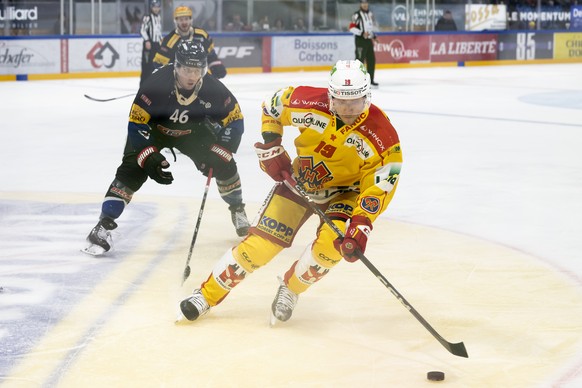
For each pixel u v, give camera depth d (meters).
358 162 6.62
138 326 6.92
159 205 11.60
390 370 6.05
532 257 9.12
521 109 24.55
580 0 49.06
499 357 6.31
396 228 10.38
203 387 5.72
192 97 8.67
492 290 7.98
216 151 8.97
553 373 6.00
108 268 8.64
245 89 30.36
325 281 8.23
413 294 7.84
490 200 12.08
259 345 6.52
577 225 10.61
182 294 7.82
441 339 6.12
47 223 10.55
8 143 17.48
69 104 25.11
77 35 35.25
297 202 6.79
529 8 47.78
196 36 14.84
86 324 6.96
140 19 37.53
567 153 16.48
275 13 41.09
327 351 6.41
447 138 18.55
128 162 9.12
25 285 8.02
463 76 37.81
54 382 5.77
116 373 5.94
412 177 13.84
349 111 6.24
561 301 7.66
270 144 6.83
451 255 9.19
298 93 6.66
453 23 44.91
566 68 43.81
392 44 42.88
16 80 33.91
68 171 14.29
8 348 6.39
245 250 6.74
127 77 36.44
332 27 42.75
